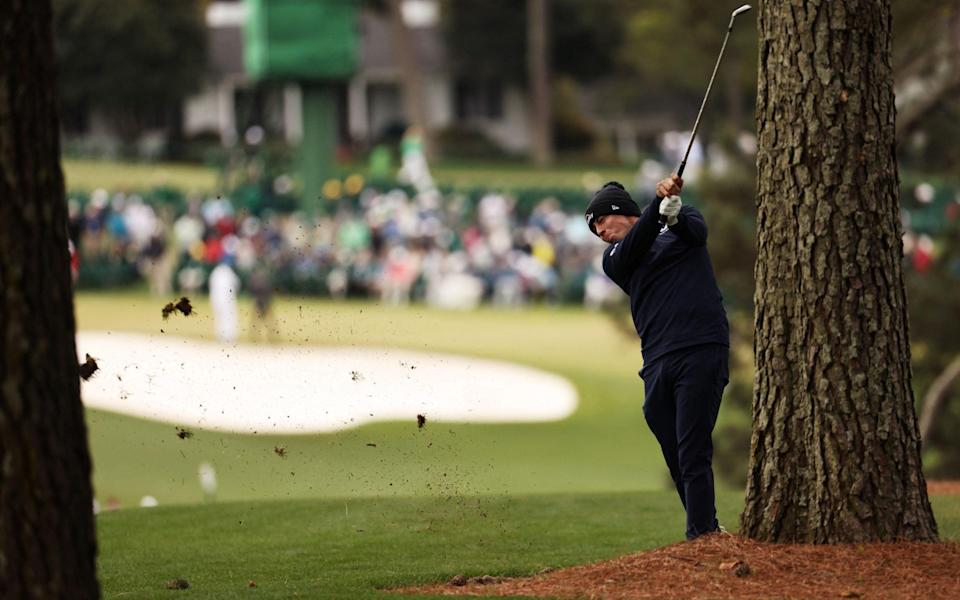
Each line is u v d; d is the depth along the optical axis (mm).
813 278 26172
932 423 68125
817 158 26156
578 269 159000
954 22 65250
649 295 27328
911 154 72562
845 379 26031
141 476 63312
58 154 18047
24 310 17562
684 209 27031
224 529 35656
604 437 88625
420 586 26297
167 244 158250
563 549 31141
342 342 107875
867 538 25844
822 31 26141
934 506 36031
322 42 167000
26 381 17547
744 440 75375
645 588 23984
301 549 31969
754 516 26828
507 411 92500
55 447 17719
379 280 150000
